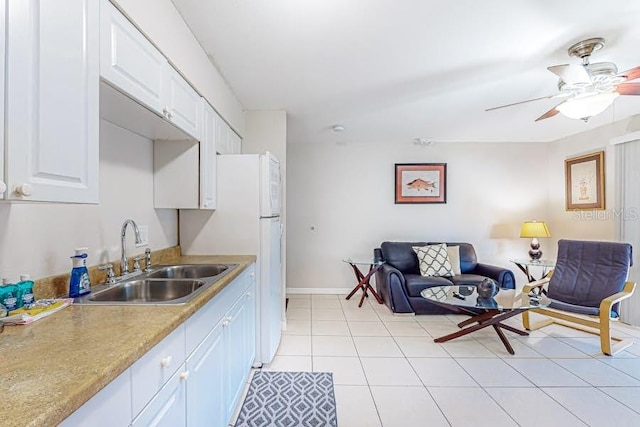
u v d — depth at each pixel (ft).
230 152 9.76
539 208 16.35
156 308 3.91
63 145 3.15
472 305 9.29
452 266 14.30
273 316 8.96
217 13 5.96
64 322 3.41
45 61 2.94
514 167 16.37
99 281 5.24
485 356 9.10
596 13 5.99
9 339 2.95
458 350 9.50
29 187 2.76
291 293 16.43
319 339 10.34
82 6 3.43
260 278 8.55
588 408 6.69
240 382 6.79
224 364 5.57
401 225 16.44
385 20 6.20
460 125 13.46
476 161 16.38
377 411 6.63
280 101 10.59
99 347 2.77
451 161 16.43
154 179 7.31
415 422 6.27
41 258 4.27
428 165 16.31
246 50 7.31
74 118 3.30
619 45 7.09
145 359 3.00
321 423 6.26
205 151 7.54
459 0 5.65
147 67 4.83
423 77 8.76
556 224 15.79
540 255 14.88
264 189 8.57
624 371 8.20
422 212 16.40
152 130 6.34
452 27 6.46
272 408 6.73
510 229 16.35
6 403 1.94
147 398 3.02
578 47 7.13
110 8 3.94
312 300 15.07
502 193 16.35
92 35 3.58
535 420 6.31
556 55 7.56
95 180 3.60
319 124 13.28
